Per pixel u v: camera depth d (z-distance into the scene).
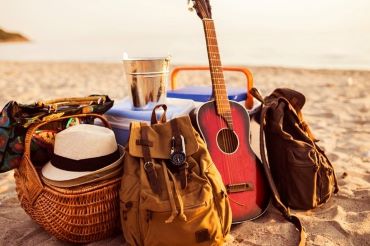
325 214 2.87
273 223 2.74
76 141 2.36
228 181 2.68
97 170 2.35
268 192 2.87
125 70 2.95
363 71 12.32
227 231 2.37
